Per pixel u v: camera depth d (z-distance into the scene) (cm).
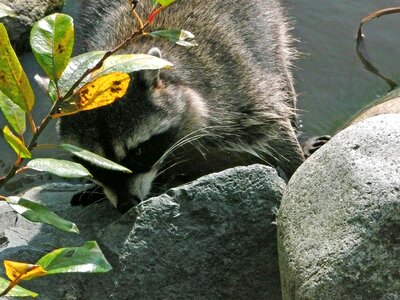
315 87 1132
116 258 642
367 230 527
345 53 1177
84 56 411
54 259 369
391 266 520
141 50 882
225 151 956
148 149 838
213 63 931
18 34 1169
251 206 651
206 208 651
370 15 1136
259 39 1015
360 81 1134
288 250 574
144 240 643
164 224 648
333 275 527
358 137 578
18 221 742
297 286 552
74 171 392
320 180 581
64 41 387
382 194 532
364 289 522
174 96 871
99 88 403
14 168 398
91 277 641
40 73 1149
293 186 605
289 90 1083
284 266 580
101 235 662
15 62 382
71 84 402
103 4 1014
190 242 645
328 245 541
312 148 1015
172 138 869
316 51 1180
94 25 1007
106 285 636
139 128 826
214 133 934
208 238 646
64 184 909
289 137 991
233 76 945
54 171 390
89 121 812
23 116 402
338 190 561
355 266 523
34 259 660
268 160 989
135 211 664
